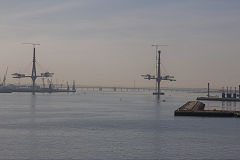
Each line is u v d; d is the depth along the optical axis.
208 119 143.75
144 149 82.50
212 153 79.12
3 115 162.12
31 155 76.50
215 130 111.44
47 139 94.69
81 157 74.94
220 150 82.00
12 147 84.06
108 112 184.00
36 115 163.12
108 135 101.69
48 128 116.00
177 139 95.44
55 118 149.12
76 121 137.62
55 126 121.31
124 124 127.88
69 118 149.50
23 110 194.62
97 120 141.88
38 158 74.12
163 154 77.81
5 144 87.62
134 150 81.50
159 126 121.50
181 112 160.12
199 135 102.06
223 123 129.38
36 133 105.00
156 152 79.69
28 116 157.62
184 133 105.88
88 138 96.50
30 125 123.62
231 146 86.56
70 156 75.69
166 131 109.62
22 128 115.62
